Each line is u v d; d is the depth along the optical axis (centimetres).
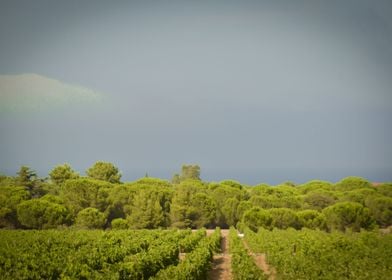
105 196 5812
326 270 2425
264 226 5281
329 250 3191
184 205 5778
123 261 2697
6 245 3061
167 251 2850
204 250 2894
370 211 5338
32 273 2114
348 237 4025
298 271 2453
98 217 5131
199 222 5816
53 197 5431
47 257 2539
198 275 2395
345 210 5222
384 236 4016
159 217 5509
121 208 5872
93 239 3459
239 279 2372
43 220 4938
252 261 2742
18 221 5303
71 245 3120
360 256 2994
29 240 3334
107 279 2008
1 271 2169
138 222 5456
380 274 2348
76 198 5594
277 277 2675
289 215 5378
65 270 2122
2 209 5081
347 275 2416
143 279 2322
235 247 3222
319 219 5400
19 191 5800
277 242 3578
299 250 3297
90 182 5703
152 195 6000
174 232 4375
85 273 2106
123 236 3744
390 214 5766
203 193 5972
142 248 3197
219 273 2945
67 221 5062
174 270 2200
